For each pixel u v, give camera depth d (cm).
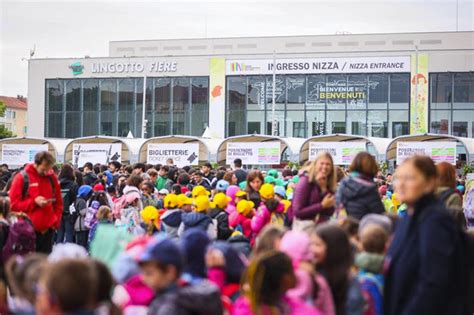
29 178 1309
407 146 3381
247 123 7038
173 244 618
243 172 2083
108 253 750
